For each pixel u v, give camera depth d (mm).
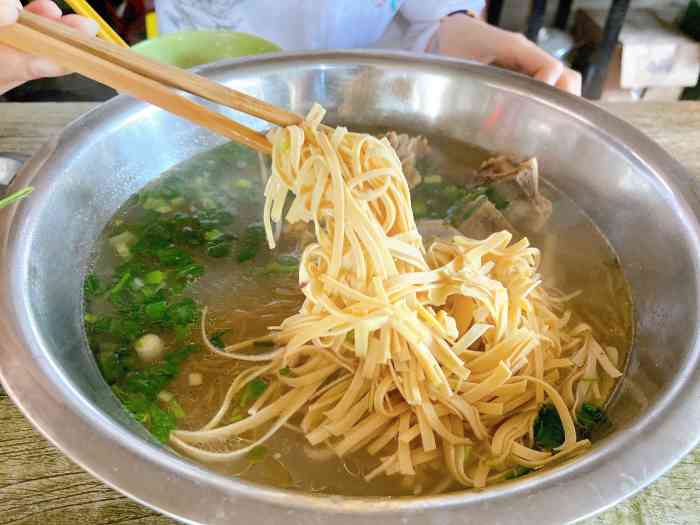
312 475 241
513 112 377
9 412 245
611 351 292
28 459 231
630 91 869
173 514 169
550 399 266
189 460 240
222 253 335
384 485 238
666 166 314
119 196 344
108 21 653
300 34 568
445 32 501
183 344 291
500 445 247
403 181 267
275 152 257
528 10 901
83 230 315
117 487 174
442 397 255
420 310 259
